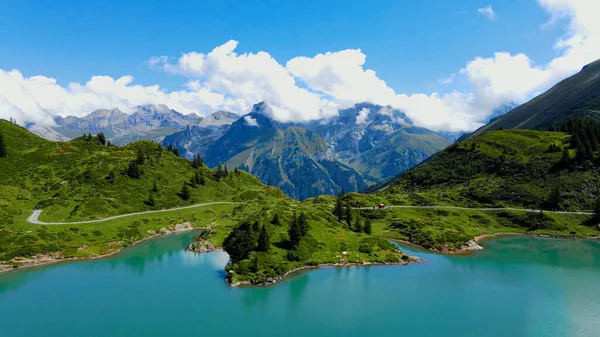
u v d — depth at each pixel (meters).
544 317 90.81
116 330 82.12
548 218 187.38
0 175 193.50
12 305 94.81
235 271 114.25
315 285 110.62
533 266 131.62
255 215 157.75
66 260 132.75
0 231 140.38
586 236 174.00
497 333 82.69
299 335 81.00
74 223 162.00
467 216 199.88
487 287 110.19
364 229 167.62
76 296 101.06
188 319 87.81
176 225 187.75
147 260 134.62
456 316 91.00
